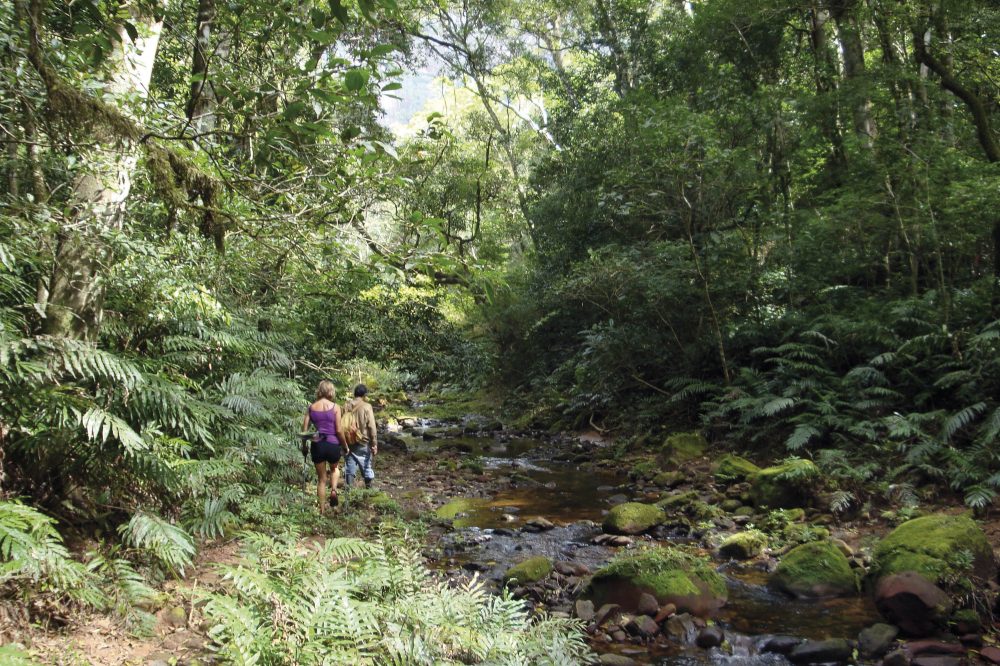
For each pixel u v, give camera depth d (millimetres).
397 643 4086
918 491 8609
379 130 8836
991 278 11312
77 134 4566
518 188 25531
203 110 6859
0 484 4461
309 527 7215
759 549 7543
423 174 12766
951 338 10195
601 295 15062
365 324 12672
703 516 9000
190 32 6000
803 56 16234
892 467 9344
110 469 5188
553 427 17516
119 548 4895
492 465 13398
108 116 4430
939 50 12359
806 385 11352
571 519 9234
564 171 19047
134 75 5215
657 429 14383
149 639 4113
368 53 3840
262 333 9242
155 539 4719
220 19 5027
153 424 5438
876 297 12727
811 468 8883
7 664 3238
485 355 15344
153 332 7172
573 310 18203
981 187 10109
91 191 4957
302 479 8961
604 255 15461
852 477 9023
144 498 5609
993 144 11328
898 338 10922
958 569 5660
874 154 12531
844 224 12500
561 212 18906
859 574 6582
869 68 14383
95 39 4312
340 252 4680
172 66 7879
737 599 6238
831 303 13070
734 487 9875
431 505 9875
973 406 8703
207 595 4398
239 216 5070
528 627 5020
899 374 10977
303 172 4715
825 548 6582
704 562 6531
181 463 5762
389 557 5520
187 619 4449
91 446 4984
